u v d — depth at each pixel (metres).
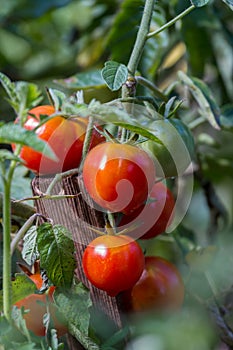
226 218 1.12
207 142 1.14
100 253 0.81
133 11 1.08
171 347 0.96
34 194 0.85
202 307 0.99
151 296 0.86
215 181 1.17
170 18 1.15
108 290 0.82
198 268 1.00
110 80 0.82
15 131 0.73
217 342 1.00
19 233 0.81
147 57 1.08
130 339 0.87
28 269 0.86
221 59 1.19
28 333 0.78
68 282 0.81
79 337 0.82
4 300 0.77
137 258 0.81
